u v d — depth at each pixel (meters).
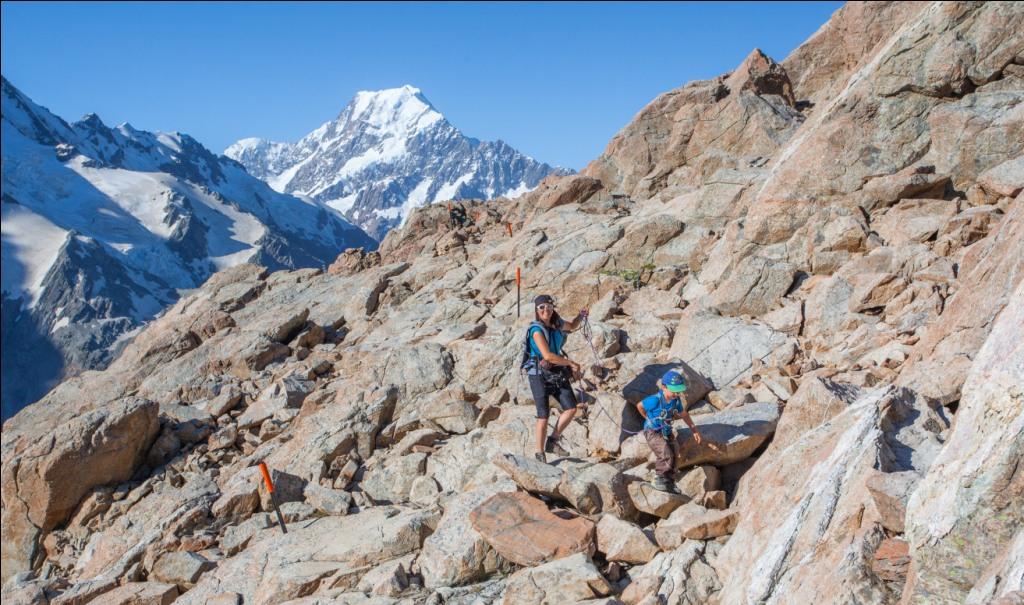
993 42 16.12
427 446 12.95
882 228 15.10
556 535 8.64
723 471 9.87
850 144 16.44
